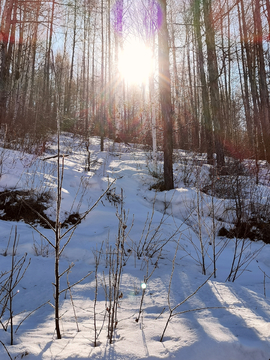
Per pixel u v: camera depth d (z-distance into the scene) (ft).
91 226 15.47
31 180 17.29
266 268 12.30
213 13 29.35
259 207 18.21
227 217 17.69
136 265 10.88
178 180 25.29
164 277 9.53
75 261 11.21
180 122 50.16
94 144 45.27
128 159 34.88
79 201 17.28
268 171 29.01
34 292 8.07
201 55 36.70
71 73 60.95
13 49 40.29
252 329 5.63
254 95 42.68
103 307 7.14
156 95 29.99
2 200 15.23
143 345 4.99
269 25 37.50
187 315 6.51
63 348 4.80
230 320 6.19
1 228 13.08
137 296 7.93
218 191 21.04
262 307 7.13
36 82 55.16
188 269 10.68
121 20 43.04
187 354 4.68
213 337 5.16
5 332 5.37
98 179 22.62
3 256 10.54
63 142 38.88
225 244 13.66
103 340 5.21
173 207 19.65
